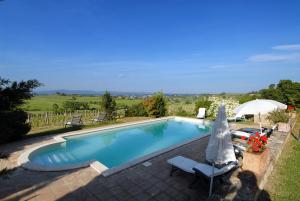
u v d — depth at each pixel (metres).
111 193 4.86
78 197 4.67
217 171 4.91
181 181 5.50
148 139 12.86
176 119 18.77
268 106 7.54
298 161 7.56
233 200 4.16
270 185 5.65
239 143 9.12
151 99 19.08
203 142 9.62
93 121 15.02
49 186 5.17
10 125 2.63
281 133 11.56
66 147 10.38
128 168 6.31
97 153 9.91
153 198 4.68
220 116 5.40
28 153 7.68
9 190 4.95
